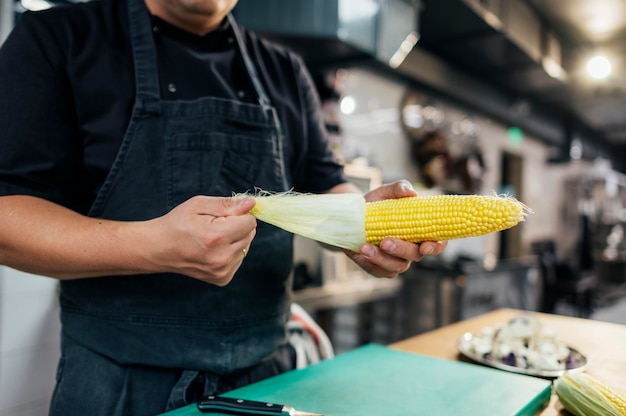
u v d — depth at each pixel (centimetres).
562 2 377
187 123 92
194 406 80
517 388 88
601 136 873
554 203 850
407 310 415
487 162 614
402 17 288
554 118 678
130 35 95
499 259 702
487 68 467
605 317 685
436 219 76
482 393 85
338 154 312
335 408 78
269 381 91
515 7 366
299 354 118
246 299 94
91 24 92
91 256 72
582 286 621
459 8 322
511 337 121
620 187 1130
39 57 83
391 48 281
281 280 102
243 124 98
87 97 87
